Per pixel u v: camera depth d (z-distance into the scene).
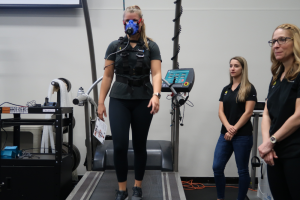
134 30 1.58
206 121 3.29
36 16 3.29
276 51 1.24
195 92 3.29
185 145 3.30
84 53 3.30
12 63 3.30
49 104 2.26
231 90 2.29
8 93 3.30
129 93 1.64
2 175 2.04
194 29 3.28
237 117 2.19
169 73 2.42
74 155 2.87
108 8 3.27
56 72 3.30
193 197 2.78
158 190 2.12
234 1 3.26
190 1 3.28
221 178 2.21
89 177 2.46
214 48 3.28
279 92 1.27
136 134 1.71
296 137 1.18
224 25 3.27
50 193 2.05
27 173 2.05
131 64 1.67
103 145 2.89
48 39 3.30
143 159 1.77
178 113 2.62
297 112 1.15
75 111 3.29
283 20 3.25
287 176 1.19
